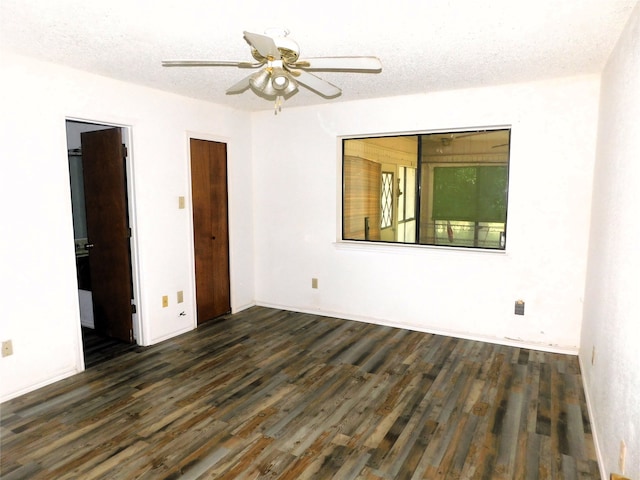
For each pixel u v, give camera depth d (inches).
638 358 63.9
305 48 107.3
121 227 153.2
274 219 199.0
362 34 97.9
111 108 138.4
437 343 156.6
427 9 84.2
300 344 156.3
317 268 191.0
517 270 150.6
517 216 148.3
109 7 83.7
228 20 90.1
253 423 104.1
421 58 115.6
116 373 132.3
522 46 105.7
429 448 94.0
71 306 129.6
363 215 182.9
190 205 169.8
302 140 187.3
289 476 85.1
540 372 131.6
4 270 113.8
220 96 163.3
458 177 163.0
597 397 99.1
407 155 170.7
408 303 171.8
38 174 119.9
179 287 167.8
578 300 142.9
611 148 100.7
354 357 144.2
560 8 83.0
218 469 87.3
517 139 145.6
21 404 113.3
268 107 185.9
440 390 120.4
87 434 99.6
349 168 183.8
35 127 118.6
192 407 111.7
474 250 159.8
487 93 148.9
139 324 155.3
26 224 117.9
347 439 97.5
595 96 133.5
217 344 156.9
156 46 106.3
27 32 97.1
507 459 90.1
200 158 173.9
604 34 95.7
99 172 155.5
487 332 158.1
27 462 89.6
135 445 95.3
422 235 171.8
